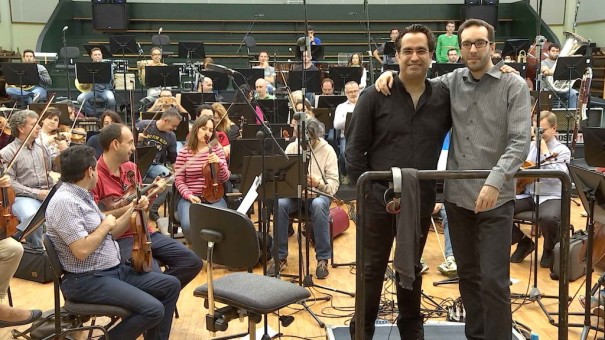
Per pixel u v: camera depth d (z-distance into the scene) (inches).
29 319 132.9
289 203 181.3
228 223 104.7
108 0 480.7
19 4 491.2
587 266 121.5
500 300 97.2
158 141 237.9
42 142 189.6
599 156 168.9
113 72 377.7
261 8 505.0
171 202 191.8
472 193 102.1
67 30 487.8
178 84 335.6
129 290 113.5
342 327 135.0
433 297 158.2
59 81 417.1
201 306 155.4
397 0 530.6
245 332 138.9
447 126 105.7
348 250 202.1
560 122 297.1
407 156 102.3
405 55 99.0
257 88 301.0
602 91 445.4
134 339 114.0
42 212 120.1
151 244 134.6
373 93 103.3
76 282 114.3
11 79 323.6
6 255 135.4
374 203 103.3
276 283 111.0
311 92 323.6
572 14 508.7
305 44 153.0
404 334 112.3
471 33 99.5
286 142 208.4
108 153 137.6
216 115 236.2
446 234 178.7
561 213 84.4
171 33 501.4
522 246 187.5
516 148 91.9
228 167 206.5
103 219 119.3
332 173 185.9
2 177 154.9
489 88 101.1
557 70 306.5
